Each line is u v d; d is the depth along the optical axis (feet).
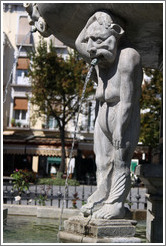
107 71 15.74
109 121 15.55
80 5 16.11
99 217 14.66
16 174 29.43
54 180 70.28
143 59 22.36
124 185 15.26
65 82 85.61
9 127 115.55
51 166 108.47
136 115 15.76
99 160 15.85
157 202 16.74
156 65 23.36
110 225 14.28
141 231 20.99
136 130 15.75
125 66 15.12
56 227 20.26
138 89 15.69
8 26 117.29
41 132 116.47
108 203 14.99
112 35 15.23
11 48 116.98
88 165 108.68
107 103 15.76
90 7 15.92
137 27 17.33
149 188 17.83
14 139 99.35
